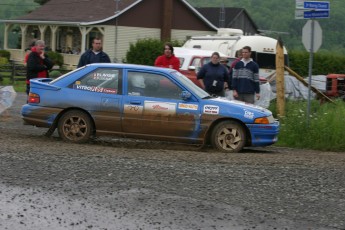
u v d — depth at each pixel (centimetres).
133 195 906
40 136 1520
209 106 1408
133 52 4503
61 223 783
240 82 1706
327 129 1686
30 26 6219
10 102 1883
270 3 7838
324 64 4553
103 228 768
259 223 804
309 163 1233
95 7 5731
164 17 5641
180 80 1429
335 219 831
